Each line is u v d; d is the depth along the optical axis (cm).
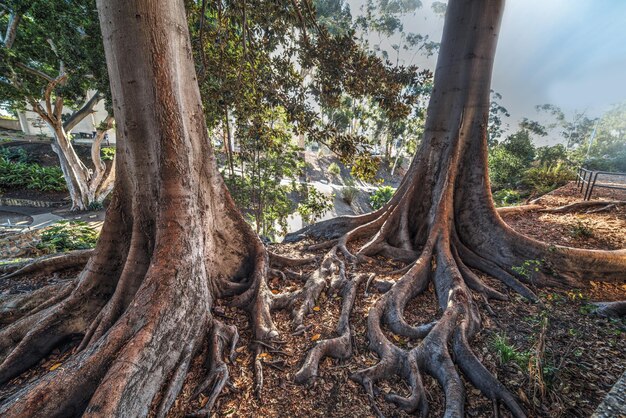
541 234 585
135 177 335
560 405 237
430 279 439
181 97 351
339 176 3275
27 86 1377
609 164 1462
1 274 518
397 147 3962
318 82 587
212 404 261
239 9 578
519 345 311
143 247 346
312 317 378
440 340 303
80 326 353
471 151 502
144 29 295
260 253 462
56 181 2139
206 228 402
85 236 1037
